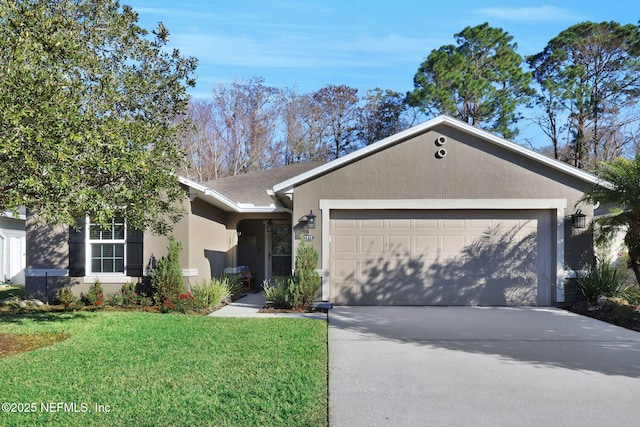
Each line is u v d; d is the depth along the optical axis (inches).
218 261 615.5
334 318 406.9
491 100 1223.5
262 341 305.3
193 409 185.9
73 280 484.1
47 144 219.8
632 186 401.4
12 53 226.1
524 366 255.1
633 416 185.3
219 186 767.7
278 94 1523.1
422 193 479.5
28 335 321.7
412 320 396.5
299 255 466.3
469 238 484.4
